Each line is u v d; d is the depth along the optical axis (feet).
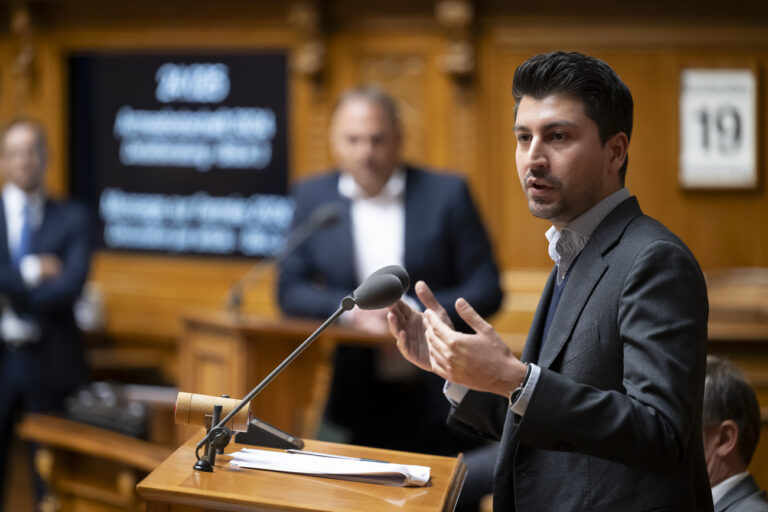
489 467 28.76
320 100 57.16
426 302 16.39
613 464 15.83
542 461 16.35
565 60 16.12
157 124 60.54
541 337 17.54
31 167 45.06
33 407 43.98
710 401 19.95
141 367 56.90
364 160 35.47
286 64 58.29
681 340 14.80
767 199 53.52
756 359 36.35
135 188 61.16
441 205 35.94
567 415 14.35
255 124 58.90
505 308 54.54
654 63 53.47
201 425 16.39
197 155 60.03
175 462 16.02
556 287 17.43
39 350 44.16
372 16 56.03
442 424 33.19
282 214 58.80
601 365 15.75
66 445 33.37
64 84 61.52
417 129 55.93
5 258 44.86
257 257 59.31
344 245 36.19
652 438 14.16
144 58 60.39
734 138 53.42
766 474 34.96
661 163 53.78
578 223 16.75
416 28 55.62
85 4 60.49
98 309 60.85
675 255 15.44
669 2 53.01
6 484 44.65
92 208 61.82
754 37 52.80
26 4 60.64
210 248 60.08
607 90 16.08
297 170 58.03
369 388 33.60
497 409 18.49
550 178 16.21
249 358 32.22
